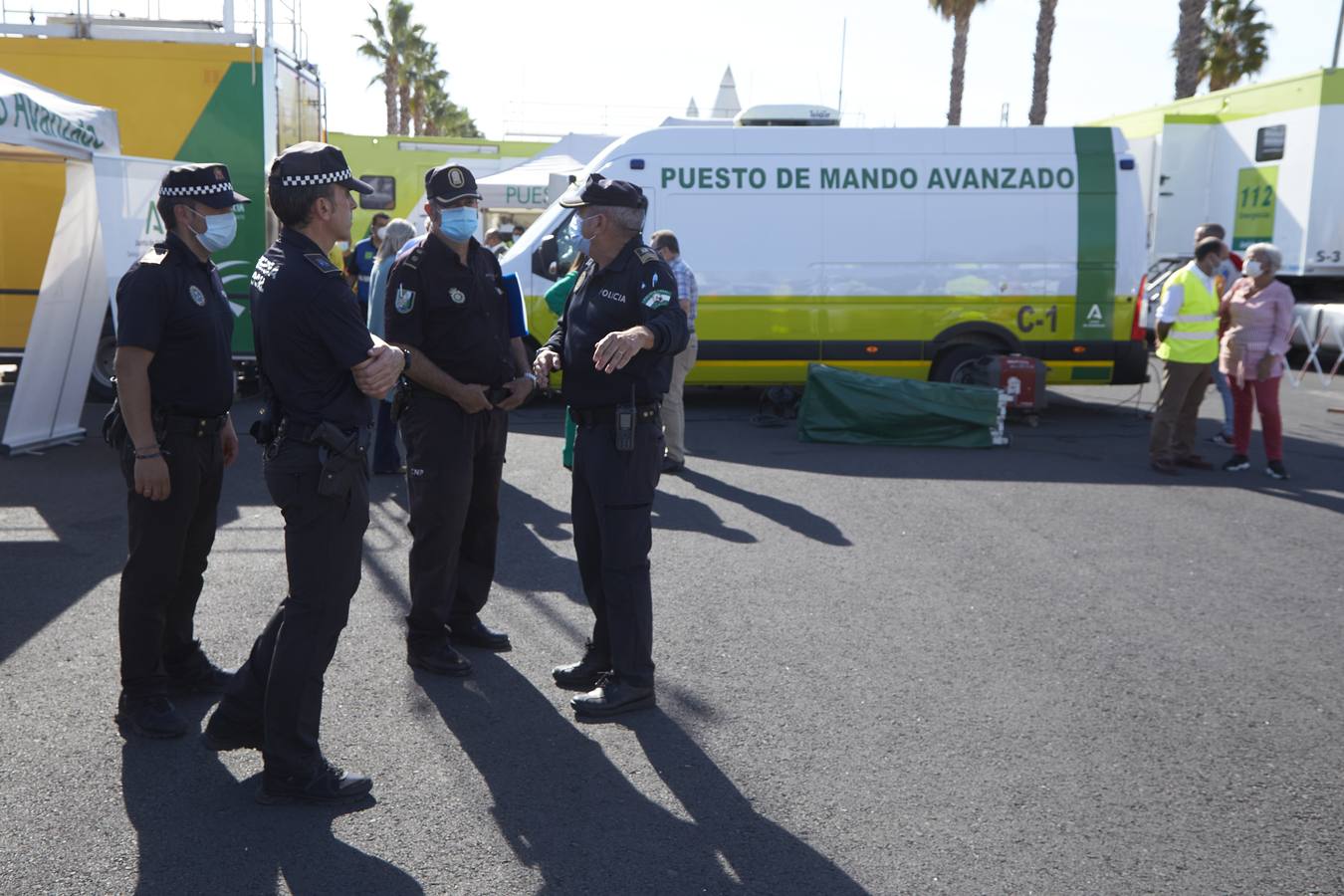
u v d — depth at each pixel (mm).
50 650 4730
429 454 4414
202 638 4938
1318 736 4152
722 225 11492
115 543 6395
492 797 3580
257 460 8930
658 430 4238
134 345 3639
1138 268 11477
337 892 3023
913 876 3166
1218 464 9484
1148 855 3297
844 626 5262
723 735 4070
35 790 3549
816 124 13609
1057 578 6102
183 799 3520
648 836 3355
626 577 4188
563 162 18125
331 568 3449
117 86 11227
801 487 8375
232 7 11859
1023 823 3471
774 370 11617
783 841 3342
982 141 11508
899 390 10211
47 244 11164
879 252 11469
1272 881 3172
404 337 4344
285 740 3455
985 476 8883
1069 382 11641
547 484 8266
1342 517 7605
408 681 4520
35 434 9008
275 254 3418
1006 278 11469
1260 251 8742
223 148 11328
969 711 4320
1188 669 4797
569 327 4289
